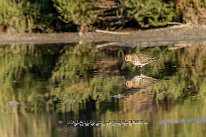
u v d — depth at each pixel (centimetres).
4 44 4931
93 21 5347
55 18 5675
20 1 5747
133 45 4306
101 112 1816
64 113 1833
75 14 5306
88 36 5272
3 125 1684
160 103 1923
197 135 1476
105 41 4856
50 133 1577
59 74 2772
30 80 2592
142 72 2716
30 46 4659
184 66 2867
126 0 5116
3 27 5672
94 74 2720
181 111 1777
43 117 1783
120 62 3184
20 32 5575
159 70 2750
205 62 3016
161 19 5247
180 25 5081
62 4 5372
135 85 2319
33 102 2044
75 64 3191
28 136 1540
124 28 5488
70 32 5653
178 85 2278
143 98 2030
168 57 3309
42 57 3716
